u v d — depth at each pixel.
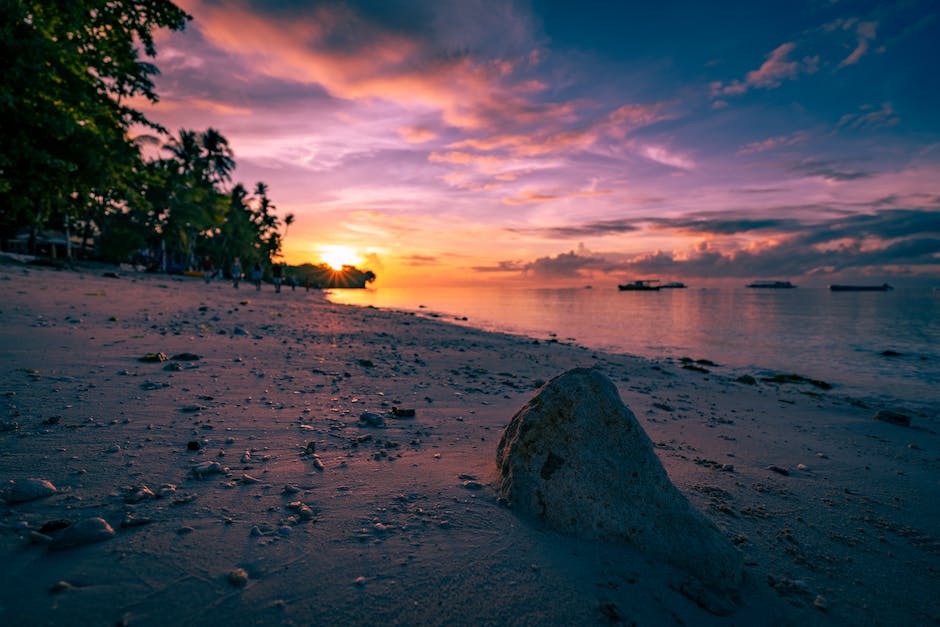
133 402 4.74
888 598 2.63
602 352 17.05
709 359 17.14
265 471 3.41
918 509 3.98
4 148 10.77
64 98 11.60
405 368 8.77
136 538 2.37
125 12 13.31
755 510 3.63
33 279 16.41
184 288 25.28
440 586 2.21
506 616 2.06
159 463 3.37
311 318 17.45
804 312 48.25
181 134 54.09
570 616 2.10
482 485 3.38
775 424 7.32
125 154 13.58
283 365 7.58
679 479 4.14
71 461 3.24
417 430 4.78
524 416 3.32
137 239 46.25
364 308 30.39
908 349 20.12
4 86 10.12
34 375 5.31
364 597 2.09
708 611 2.30
